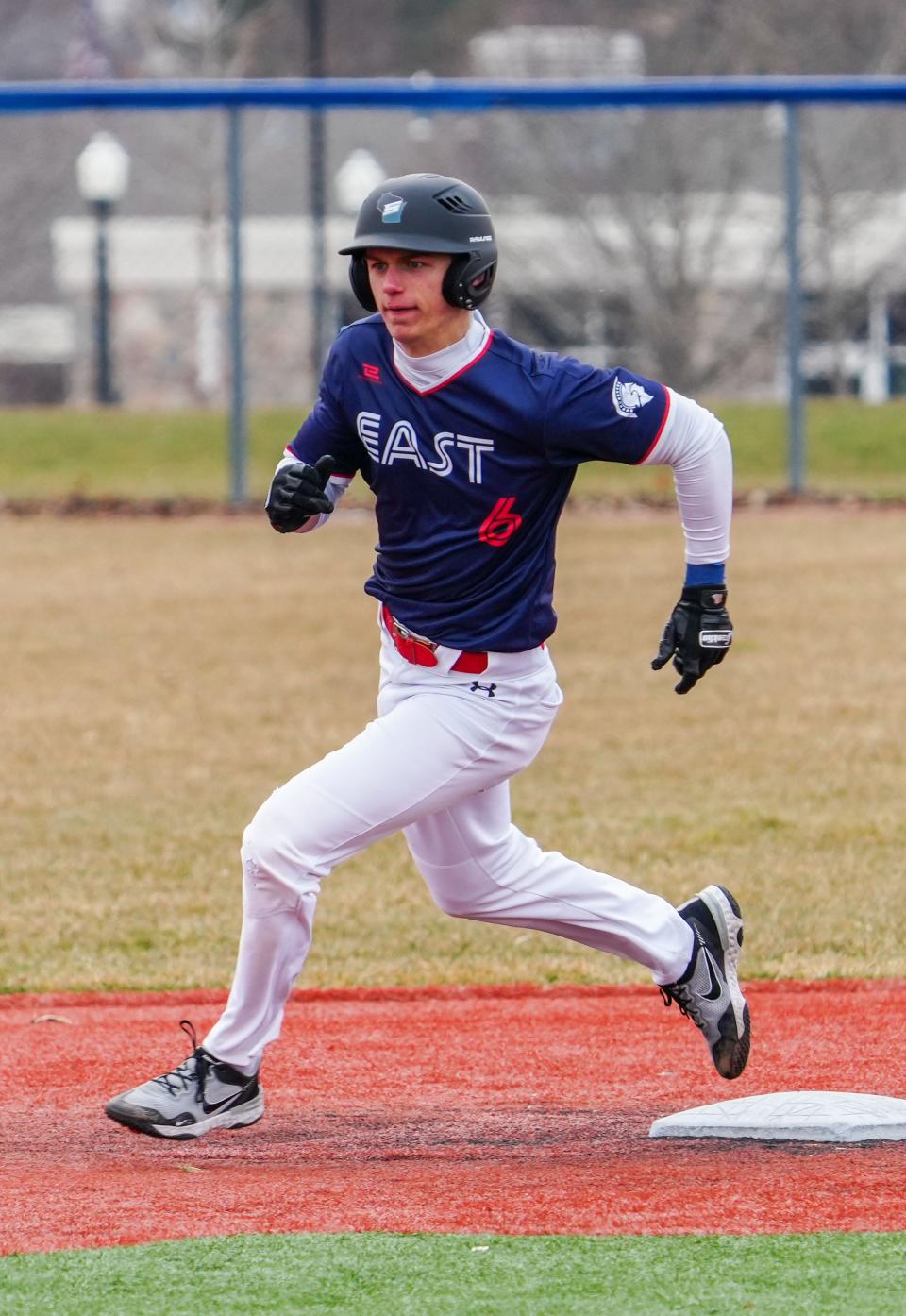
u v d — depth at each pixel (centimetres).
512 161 7169
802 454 5084
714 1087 1480
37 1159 1309
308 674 3294
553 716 1295
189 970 1844
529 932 1984
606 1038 1630
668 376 7069
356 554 4581
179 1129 1288
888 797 2442
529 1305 993
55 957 1880
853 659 3309
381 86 4622
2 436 6041
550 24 9450
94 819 2412
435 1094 1471
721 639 1277
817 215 6969
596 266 7075
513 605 1241
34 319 9169
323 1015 1708
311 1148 1330
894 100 4600
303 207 8919
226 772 2642
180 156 9119
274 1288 1023
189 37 9850
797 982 1761
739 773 2583
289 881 1241
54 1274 1048
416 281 1166
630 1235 1104
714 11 8300
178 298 9138
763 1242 1087
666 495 5300
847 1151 1288
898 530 4659
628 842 2245
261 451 5859
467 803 1290
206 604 3953
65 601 3994
